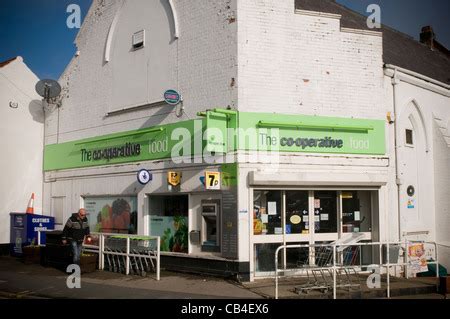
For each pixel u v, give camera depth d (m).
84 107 16.44
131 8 14.95
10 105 17.56
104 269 13.15
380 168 13.00
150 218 13.91
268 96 11.98
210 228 12.45
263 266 11.84
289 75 12.20
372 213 13.02
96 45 16.16
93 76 16.17
